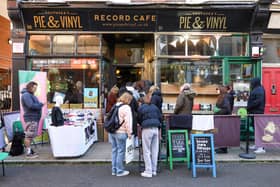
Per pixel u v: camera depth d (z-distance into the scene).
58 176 6.36
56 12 9.60
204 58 10.08
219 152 8.09
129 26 9.94
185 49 10.10
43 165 7.21
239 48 10.13
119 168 6.38
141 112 6.40
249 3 9.47
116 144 6.43
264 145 7.54
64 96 10.02
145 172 6.35
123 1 9.71
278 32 10.06
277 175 6.40
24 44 9.79
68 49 9.98
